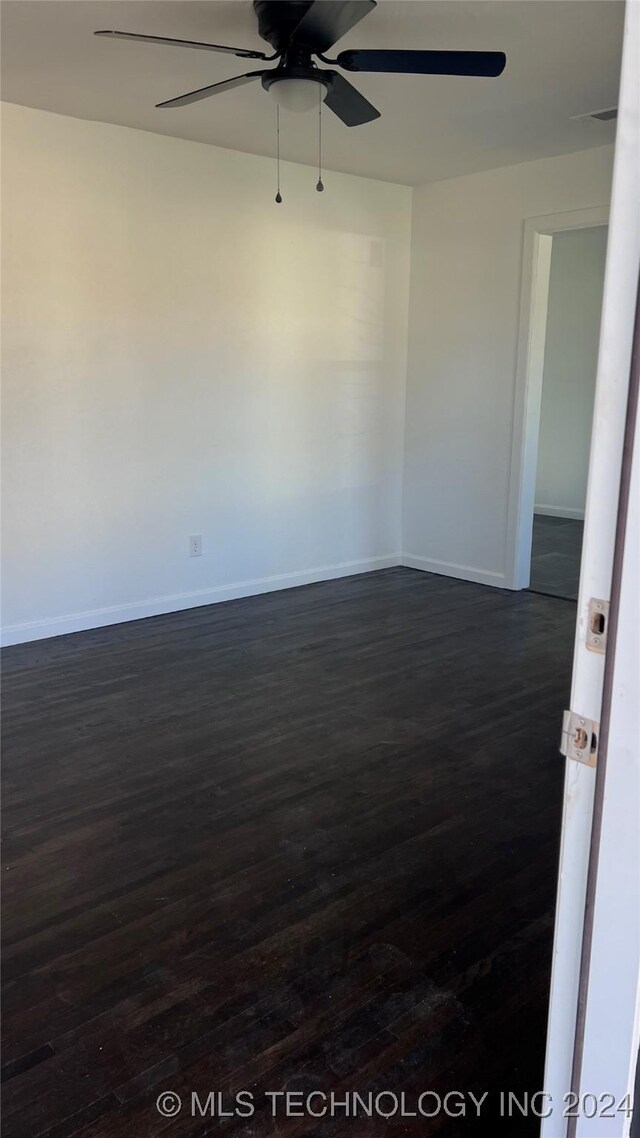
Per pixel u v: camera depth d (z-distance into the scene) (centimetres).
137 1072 164
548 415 815
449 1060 168
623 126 74
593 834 87
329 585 541
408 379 561
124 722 327
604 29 283
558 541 693
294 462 515
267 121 390
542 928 207
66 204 392
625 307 76
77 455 420
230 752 301
